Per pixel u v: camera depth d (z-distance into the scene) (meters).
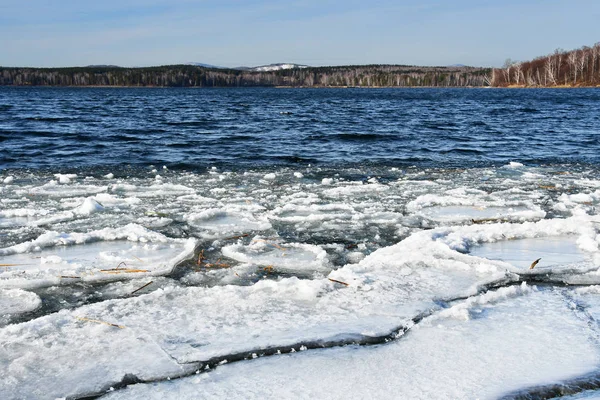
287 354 2.66
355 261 4.25
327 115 22.53
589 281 3.76
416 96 54.94
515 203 6.17
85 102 35.75
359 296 3.38
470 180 7.80
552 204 6.23
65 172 8.29
